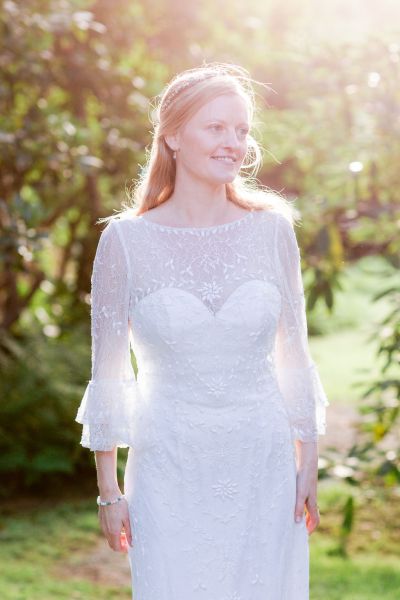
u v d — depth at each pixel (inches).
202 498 117.9
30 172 303.6
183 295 118.7
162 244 121.0
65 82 326.0
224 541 118.0
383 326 233.3
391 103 235.6
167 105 120.9
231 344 118.3
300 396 123.3
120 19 340.5
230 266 120.6
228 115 118.0
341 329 621.3
